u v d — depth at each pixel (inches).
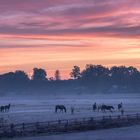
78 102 7652.6
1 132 2054.6
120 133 2256.4
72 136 2100.1
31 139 1961.1
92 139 2010.3
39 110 4520.2
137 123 2768.2
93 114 3607.3
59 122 2345.0
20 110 4544.8
